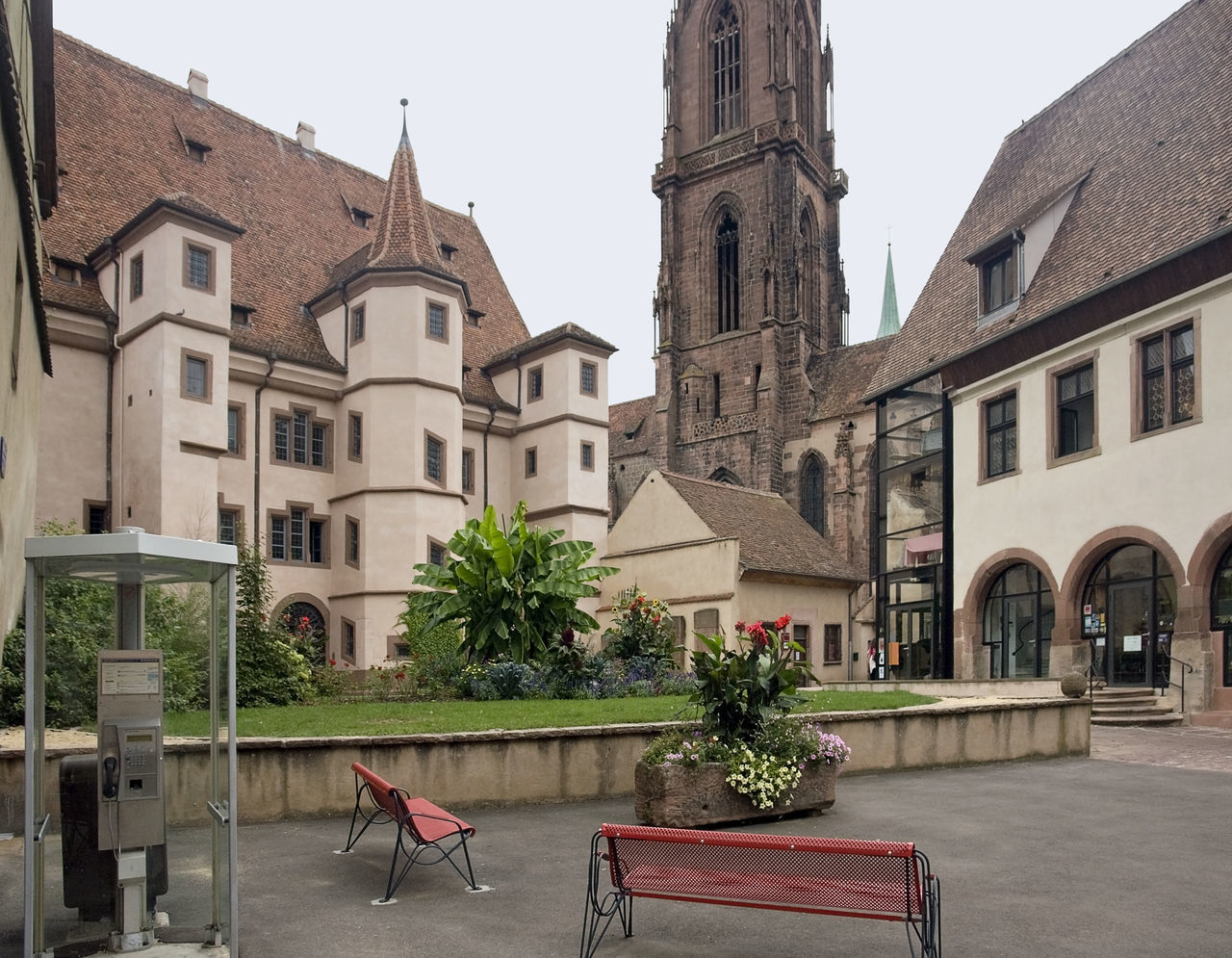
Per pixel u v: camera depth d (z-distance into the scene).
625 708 15.02
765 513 39.97
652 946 6.61
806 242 72.00
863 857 5.92
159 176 34.38
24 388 18.08
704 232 72.31
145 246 28.34
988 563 26.52
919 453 30.14
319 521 33.31
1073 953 6.45
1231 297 19.84
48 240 29.36
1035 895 7.74
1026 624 25.61
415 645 24.41
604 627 36.31
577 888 7.97
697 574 34.12
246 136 39.06
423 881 8.14
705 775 9.91
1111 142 27.52
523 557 21.61
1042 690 21.41
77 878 6.17
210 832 6.45
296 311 35.25
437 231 44.91
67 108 32.97
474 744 11.00
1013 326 25.41
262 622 18.23
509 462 40.44
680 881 6.40
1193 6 27.45
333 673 19.88
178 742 6.49
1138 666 22.05
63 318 28.25
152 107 36.03
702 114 74.00
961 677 27.30
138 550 5.88
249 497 31.42
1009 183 31.89
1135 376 22.09
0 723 12.34
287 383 32.72
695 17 75.06
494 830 10.01
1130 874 8.37
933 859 8.90
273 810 10.28
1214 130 23.16
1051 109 32.06
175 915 6.38
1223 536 19.72
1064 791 12.20
